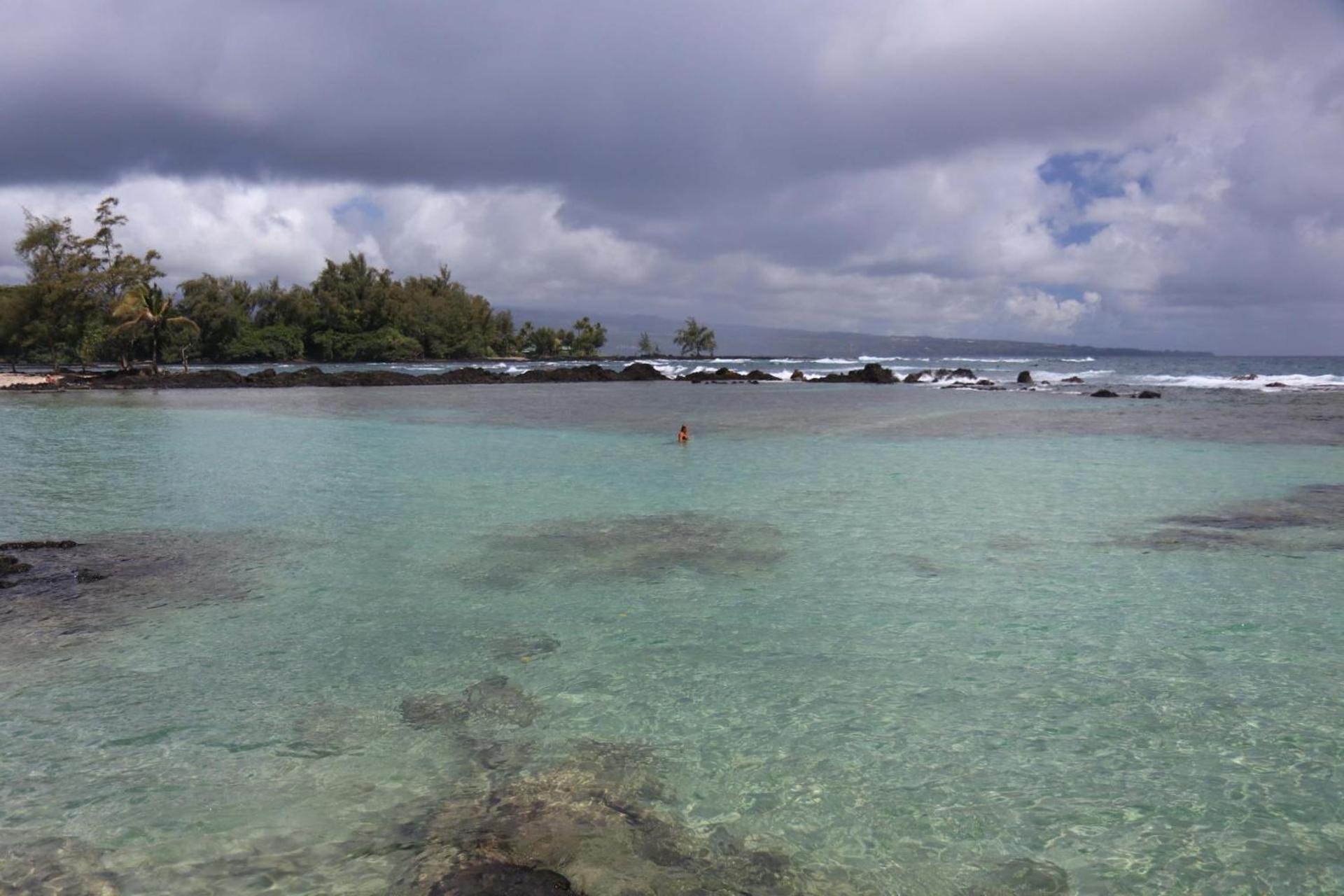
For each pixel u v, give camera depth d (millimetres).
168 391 47969
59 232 68312
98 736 5168
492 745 5066
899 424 26562
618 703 5652
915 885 3707
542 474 15953
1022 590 8125
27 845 4035
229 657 6504
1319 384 46594
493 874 3758
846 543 10148
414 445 20938
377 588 8328
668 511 12172
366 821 4230
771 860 3896
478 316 129625
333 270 118688
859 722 5336
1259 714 5336
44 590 8219
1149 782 4547
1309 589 8031
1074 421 26891
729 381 65062
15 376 57406
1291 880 3699
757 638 6875
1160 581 8367
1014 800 4398
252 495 13508
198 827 4184
